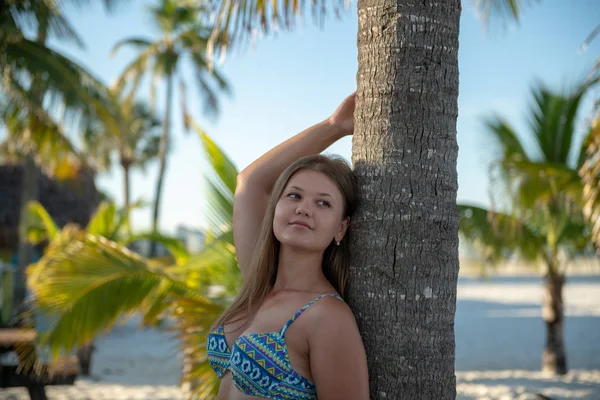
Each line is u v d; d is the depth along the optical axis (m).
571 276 52.62
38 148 9.77
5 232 17.84
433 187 1.96
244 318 2.00
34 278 6.35
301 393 1.79
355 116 2.09
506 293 36.62
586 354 13.64
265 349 1.81
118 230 9.32
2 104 9.26
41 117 9.39
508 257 10.79
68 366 5.48
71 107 9.26
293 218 1.94
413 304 1.93
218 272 4.54
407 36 1.99
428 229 1.95
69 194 18.02
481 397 9.13
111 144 9.99
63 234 7.94
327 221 1.94
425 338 1.92
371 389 1.94
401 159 1.96
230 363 1.94
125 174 33.22
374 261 1.96
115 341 15.98
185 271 4.64
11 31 9.16
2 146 12.42
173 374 11.08
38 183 17.72
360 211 2.01
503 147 11.18
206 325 3.97
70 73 9.45
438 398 1.92
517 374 11.34
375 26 2.04
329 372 1.75
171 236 8.12
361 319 1.98
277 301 1.93
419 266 1.93
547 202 9.77
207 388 3.88
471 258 10.88
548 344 11.36
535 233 10.70
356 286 2.00
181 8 28.09
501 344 15.79
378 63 2.02
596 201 5.49
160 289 4.52
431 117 1.97
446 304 1.96
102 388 9.45
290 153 2.34
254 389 1.81
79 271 4.47
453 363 1.98
